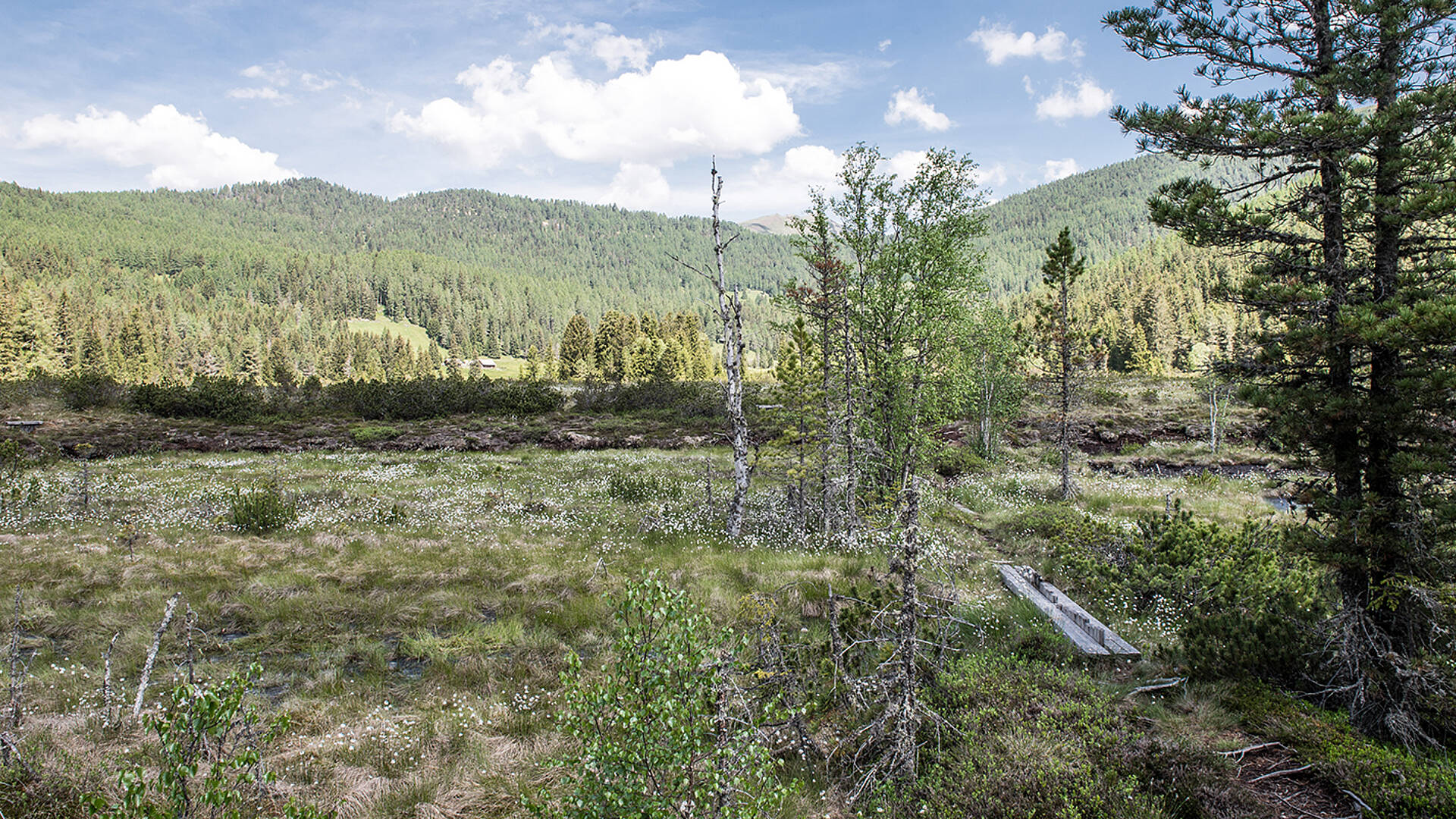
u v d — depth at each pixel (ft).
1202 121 26.27
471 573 45.06
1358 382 26.43
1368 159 24.57
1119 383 177.88
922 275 66.59
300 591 41.01
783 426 77.30
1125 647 31.42
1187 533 41.27
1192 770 19.81
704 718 16.71
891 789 20.15
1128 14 28.19
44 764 20.58
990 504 71.36
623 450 114.11
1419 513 23.98
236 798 14.92
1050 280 74.69
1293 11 26.08
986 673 26.09
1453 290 23.50
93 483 69.21
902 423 65.98
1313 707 24.63
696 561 47.11
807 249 63.62
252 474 80.79
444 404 139.95
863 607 30.07
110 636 33.60
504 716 27.20
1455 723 22.43
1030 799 18.33
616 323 350.84
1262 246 28.19
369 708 27.89
